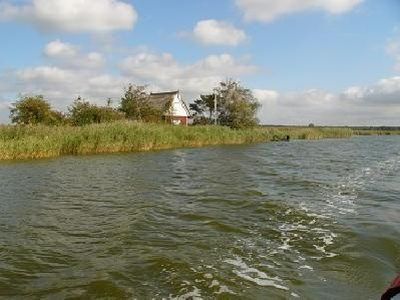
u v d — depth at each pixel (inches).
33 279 232.2
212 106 2447.1
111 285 221.3
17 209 411.5
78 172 708.0
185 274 236.2
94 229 336.5
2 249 285.3
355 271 242.2
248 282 225.1
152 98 2368.4
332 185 574.6
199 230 332.5
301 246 289.4
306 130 2603.3
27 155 964.6
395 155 1228.5
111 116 1643.7
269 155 1132.5
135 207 419.2
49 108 1545.3
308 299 204.7
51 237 314.2
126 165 824.3
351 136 2891.2
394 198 475.8
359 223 351.9
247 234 320.2
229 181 611.5
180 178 642.8
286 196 483.2
